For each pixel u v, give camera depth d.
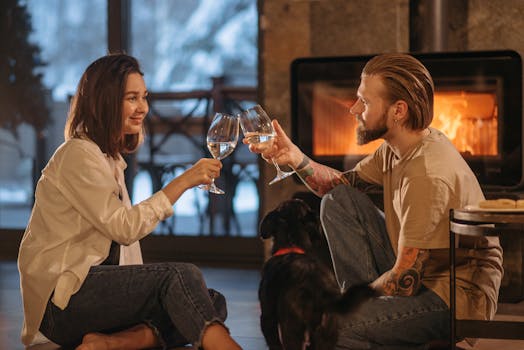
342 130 4.95
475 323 3.00
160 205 3.18
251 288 5.27
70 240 3.21
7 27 6.96
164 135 6.86
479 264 3.17
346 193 3.37
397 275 3.03
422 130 3.19
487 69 4.62
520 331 2.97
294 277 2.80
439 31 4.93
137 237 3.16
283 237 3.05
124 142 3.47
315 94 4.97
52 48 6.88
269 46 5.33
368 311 3.10
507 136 4.62
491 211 2.79
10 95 6.98
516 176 4.63
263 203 5.34
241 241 6.43
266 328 2.94
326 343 2.76
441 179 3.03
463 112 4.68
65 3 6.84
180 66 6.79
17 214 6.97
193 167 3.24
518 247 4.48
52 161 3.24
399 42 5.10
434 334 3.14
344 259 3.33
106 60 3.33
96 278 3.19
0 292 5.09
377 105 3.18
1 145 7.01
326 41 5.25
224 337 2.97
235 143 3.23
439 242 3.02
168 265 3.16
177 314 3.08
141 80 3.37
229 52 6.71
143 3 6.73
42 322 3.28
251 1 6.65
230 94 6.71
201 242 6.52
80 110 3.32
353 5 5.19
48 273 3.17
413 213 3.03
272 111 5.34
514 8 4.92
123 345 3.23
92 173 3.16
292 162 3.63
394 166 3.30
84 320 3.22
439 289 3.11
